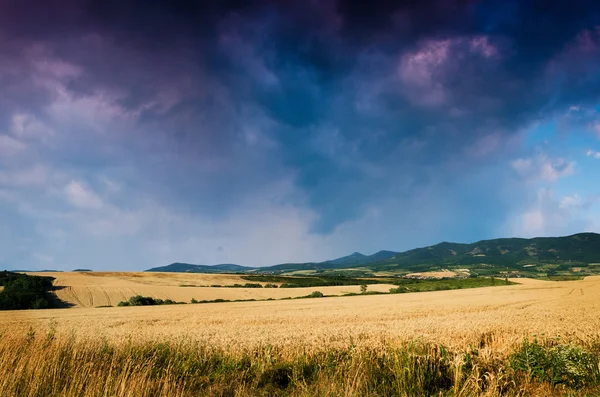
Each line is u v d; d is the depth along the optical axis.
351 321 32.78
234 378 10.71
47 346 11.04
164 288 90.06
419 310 43.06
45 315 47.94
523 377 9.99
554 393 8.93
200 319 38.31
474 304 50.84
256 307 55.41
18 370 8.55
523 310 40.12
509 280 123.19
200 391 9.57
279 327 28.45
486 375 9.20
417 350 11.05
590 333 19.22
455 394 8.43
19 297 65.81
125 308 60.41
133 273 120.06
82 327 32.00
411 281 124.38
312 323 31.83
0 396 7.79
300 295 86.19
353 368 10.19
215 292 87.00
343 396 8.28
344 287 103.44
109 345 14.48
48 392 8.19
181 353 13.02
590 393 8.60
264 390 9.89
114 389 7.76
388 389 8.98
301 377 10.70
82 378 8.52
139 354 12.12
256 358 13.24
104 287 86.81
